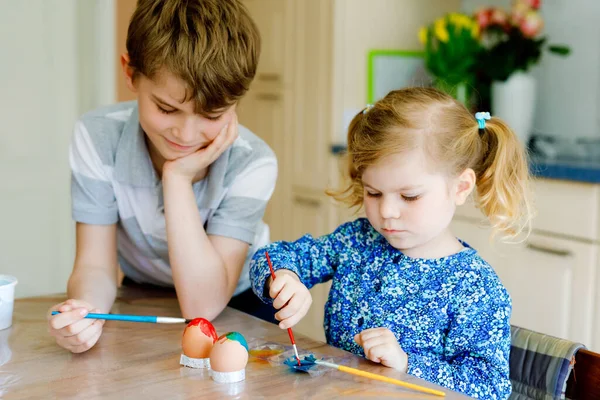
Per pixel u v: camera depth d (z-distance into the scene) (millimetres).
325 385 871
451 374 990
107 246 1300
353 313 1171
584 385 1029
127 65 1143
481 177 1202
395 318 1120
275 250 1209
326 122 2732
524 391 1073
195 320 958
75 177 1290
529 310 2154
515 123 2490
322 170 2770
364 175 1103
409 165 1058
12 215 2953
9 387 860
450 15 2637
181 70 1028
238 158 1296
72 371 916
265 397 831
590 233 1979
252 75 1138
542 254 2105
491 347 1041
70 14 2990
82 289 1183
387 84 2746
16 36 2883
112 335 1073
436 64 2637
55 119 3014
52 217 3053
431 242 1150
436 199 1077
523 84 2490
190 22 1053
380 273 1169
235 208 1279
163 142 1157
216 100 1070
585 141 2502
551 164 2127
